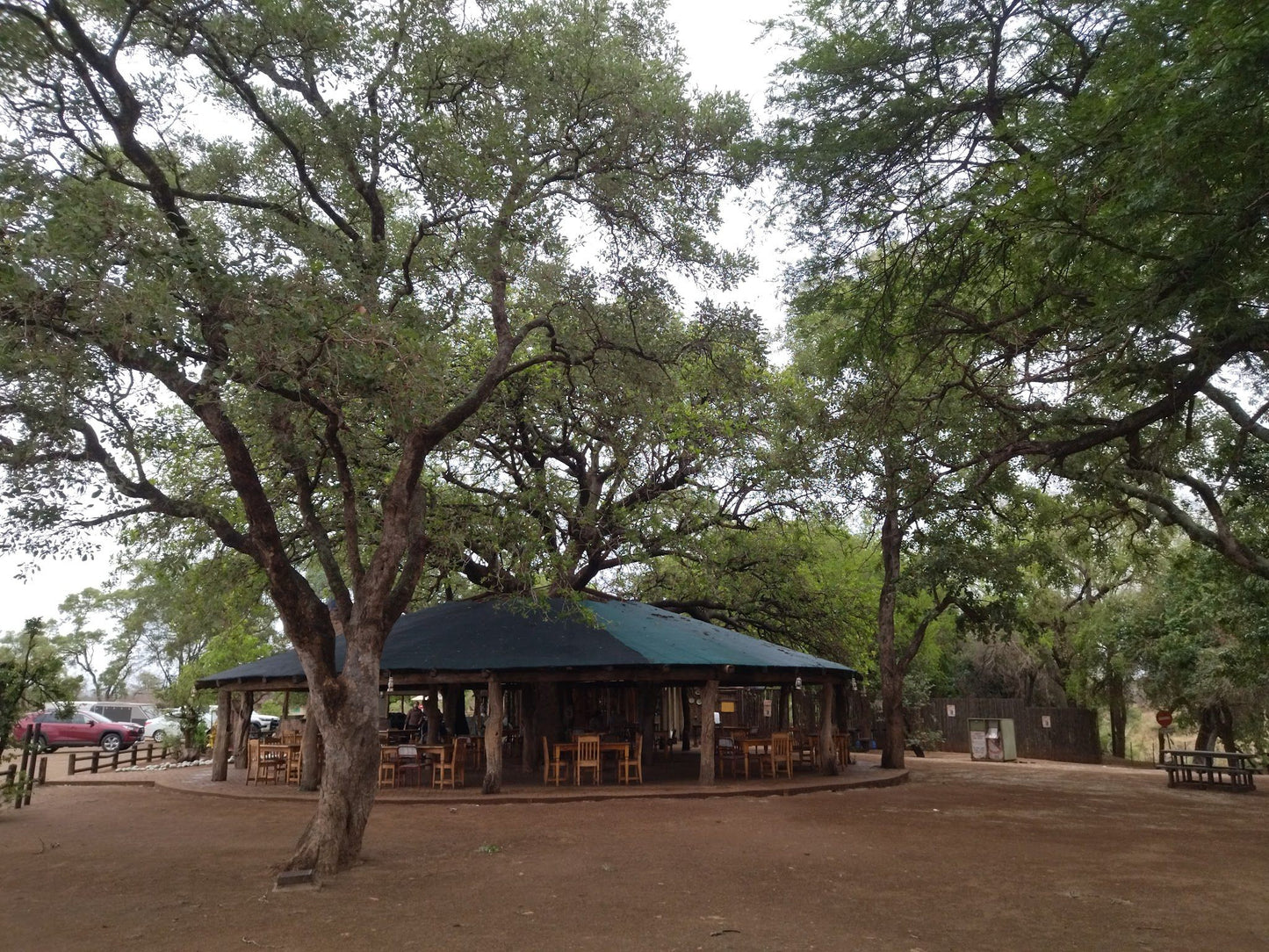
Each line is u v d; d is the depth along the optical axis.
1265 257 8.01
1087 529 18.75
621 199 13.33
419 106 11.39
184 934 6.81
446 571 17.84
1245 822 12.91
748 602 23.41
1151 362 9.45
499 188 11.41
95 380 8.34
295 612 9.29
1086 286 9.99
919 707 31.48
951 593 20.91
